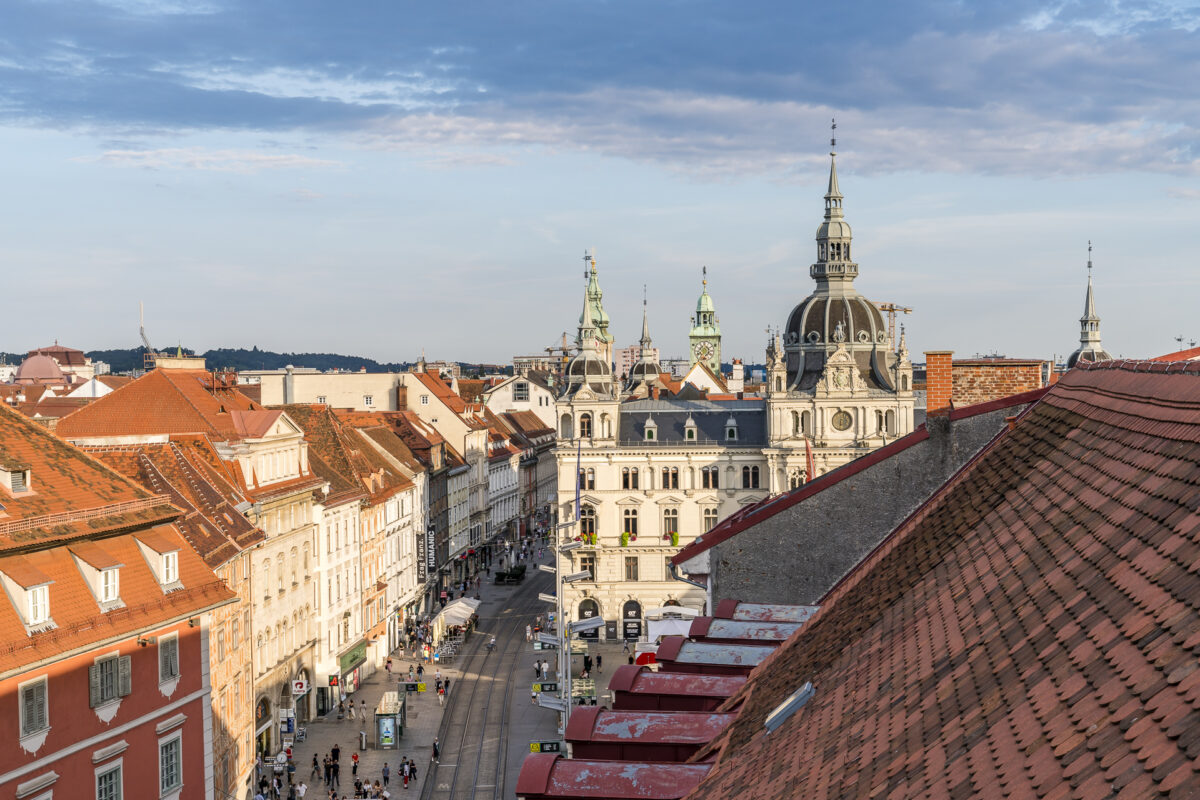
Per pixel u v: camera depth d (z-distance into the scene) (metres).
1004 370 45.09
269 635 85.50
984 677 12.88
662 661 27.42
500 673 115.19
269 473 90.69
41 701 43.91
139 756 49.31
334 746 84.44
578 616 137.62
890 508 38.22
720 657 27.36
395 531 128.88
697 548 39.00
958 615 16.17
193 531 64.25
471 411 197.88
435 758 86.62
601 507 137.38
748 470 137.50
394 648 126.88
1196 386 15.51
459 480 173.62
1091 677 10.57
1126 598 11.55
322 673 98.69
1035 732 10.46
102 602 47.66
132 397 91.00
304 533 94.81
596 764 19.16
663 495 137.12
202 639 54.12
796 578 38.50
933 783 11.23
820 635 22.89
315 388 188.00
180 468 72.69
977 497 23.38
